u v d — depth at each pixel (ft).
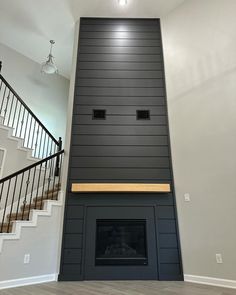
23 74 21.22
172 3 15.89
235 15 13.01
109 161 13.55
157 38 16.40
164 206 12.69
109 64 15.75
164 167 13.38
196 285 10.37
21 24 18.17
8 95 17.48
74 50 16.31
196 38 14.42
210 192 11.64
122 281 11.19
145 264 11.80
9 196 15.24
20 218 13.55
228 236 10.61
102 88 15.16
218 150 11.85
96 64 15.75
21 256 10.69
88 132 14.16
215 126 12.26
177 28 15.67
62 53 21.52
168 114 14.38
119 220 12.60
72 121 14.35
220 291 9.36
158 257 11.80
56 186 16.39
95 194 12.92
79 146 13.85
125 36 16.55
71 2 16.06
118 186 12.50
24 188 16.17
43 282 10.98
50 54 20.36
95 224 12.42
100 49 16.17
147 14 16.76
